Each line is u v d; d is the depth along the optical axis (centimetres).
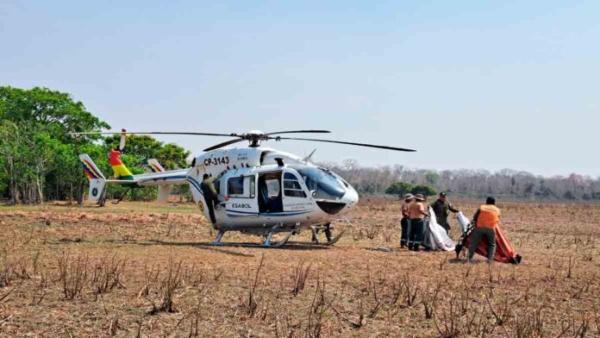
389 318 883
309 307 932
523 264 1506
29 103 5581
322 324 834
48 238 1850
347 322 855
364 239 2192
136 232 2222
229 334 778
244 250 1630
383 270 1313
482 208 1498
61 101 5709
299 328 813
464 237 1563
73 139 5672
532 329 813
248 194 1747
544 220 4091
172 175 2058
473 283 1168
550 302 1020
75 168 4775
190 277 1130
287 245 1819
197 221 2870
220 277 1153
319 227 1858
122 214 3103
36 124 5372
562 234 2742
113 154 2380
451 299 1016
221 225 1816
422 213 1791
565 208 7188
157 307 897
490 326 846
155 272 1185
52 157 4775
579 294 1080
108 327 790
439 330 802
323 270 1287
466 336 797
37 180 4762
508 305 984
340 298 1001
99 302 921
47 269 1188
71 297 935
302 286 1060
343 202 1673
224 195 1792
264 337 770
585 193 16925
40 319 819
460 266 1417
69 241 1772
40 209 3584
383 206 5841
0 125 5238
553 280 1239
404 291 1061
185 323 822
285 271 1247
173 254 1484
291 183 1694
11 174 4791
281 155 1767
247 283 1098
